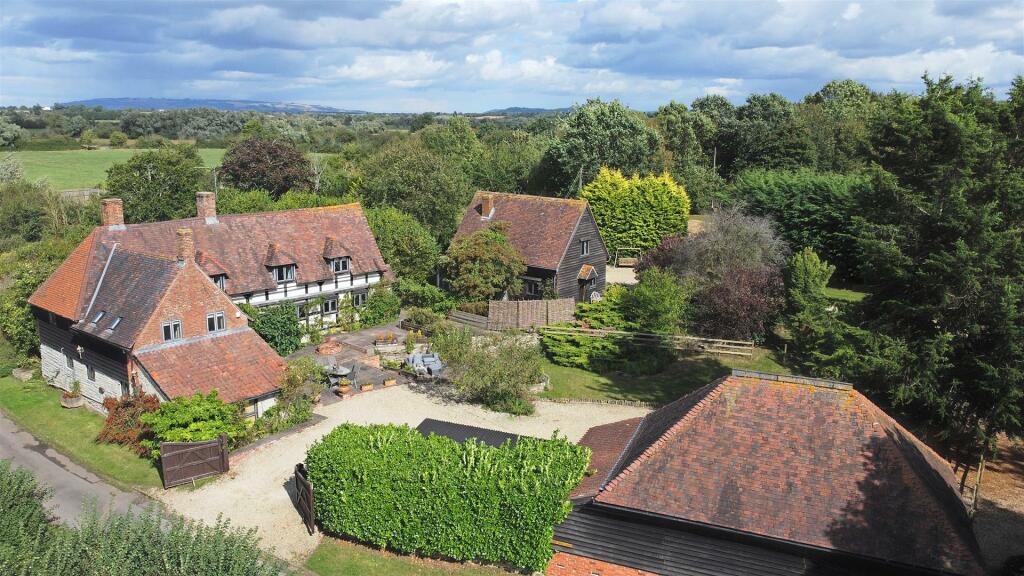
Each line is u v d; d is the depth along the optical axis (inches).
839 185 2292.1
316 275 1707.7
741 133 3698.3
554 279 1921.8
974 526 918.4
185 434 1028.5
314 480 879.7
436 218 2465.6
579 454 858.1
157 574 590.6
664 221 2657.5
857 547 655.8
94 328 1274.6
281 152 3014.3
